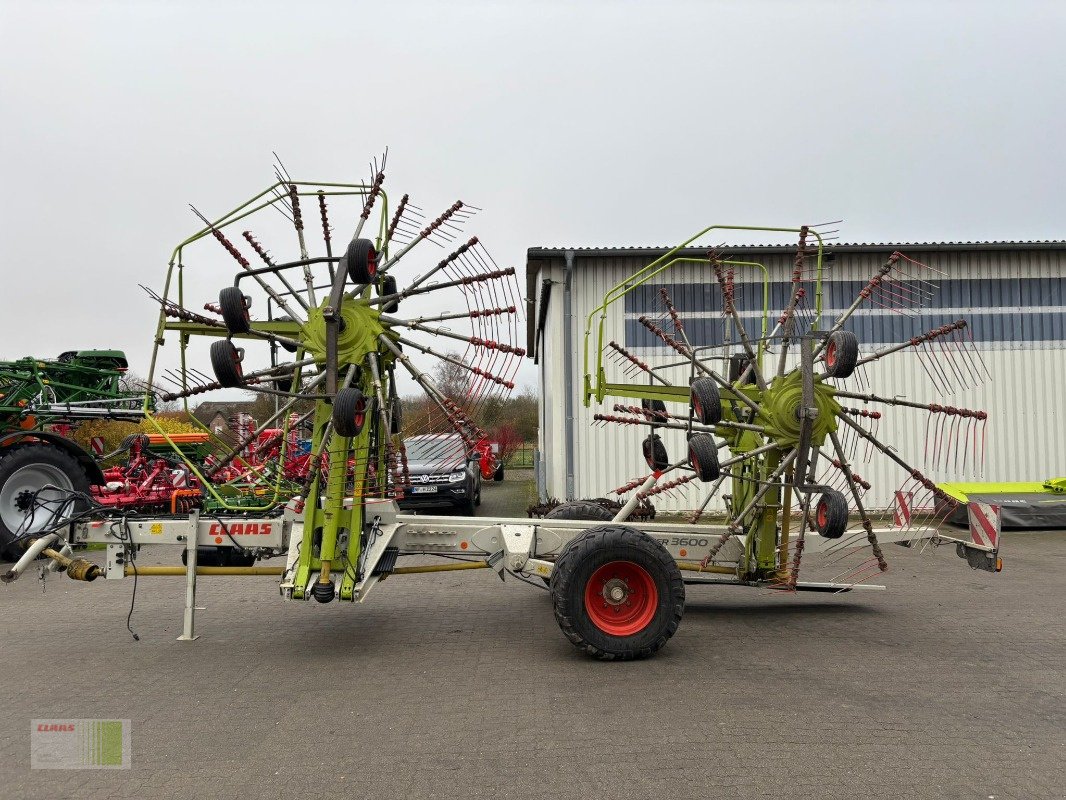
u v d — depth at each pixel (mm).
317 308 5398
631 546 4906
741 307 12461
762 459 5996
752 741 3678
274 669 4863
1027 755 3508
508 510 14367
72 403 9625
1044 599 6801
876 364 12602
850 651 5184
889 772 3338
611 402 12578
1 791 3266
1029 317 12703
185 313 5301
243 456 5758
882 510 12430
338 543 5262
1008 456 12602
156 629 5871
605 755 3539
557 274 12836
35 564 8586
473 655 5133
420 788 3244
